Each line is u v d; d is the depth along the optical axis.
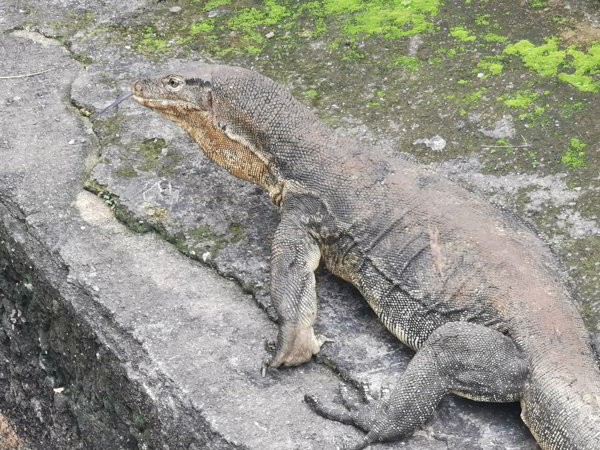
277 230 2.70
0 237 2.91
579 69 3.06
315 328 2.68
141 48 3.26
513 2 3.25
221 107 2.75
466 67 3.11
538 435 2.47
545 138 2.93
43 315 2.87
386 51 3.17
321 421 2.56
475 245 2.60
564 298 2.55
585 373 2.47
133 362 2.67
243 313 2.72
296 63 3.18
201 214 2.87
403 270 2.62
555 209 2.80
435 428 2.54
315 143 2.71
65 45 3.29
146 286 2.76
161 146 3.00
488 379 2.51
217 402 2.59
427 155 2.93
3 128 3.07
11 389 3.00
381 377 2.60
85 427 2.81
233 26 3.30
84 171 2.97
